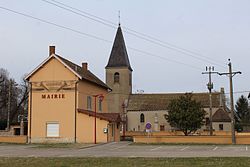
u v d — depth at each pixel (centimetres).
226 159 2420
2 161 2452
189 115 5941
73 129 4900
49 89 5016
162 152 3284
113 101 9150
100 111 5750
